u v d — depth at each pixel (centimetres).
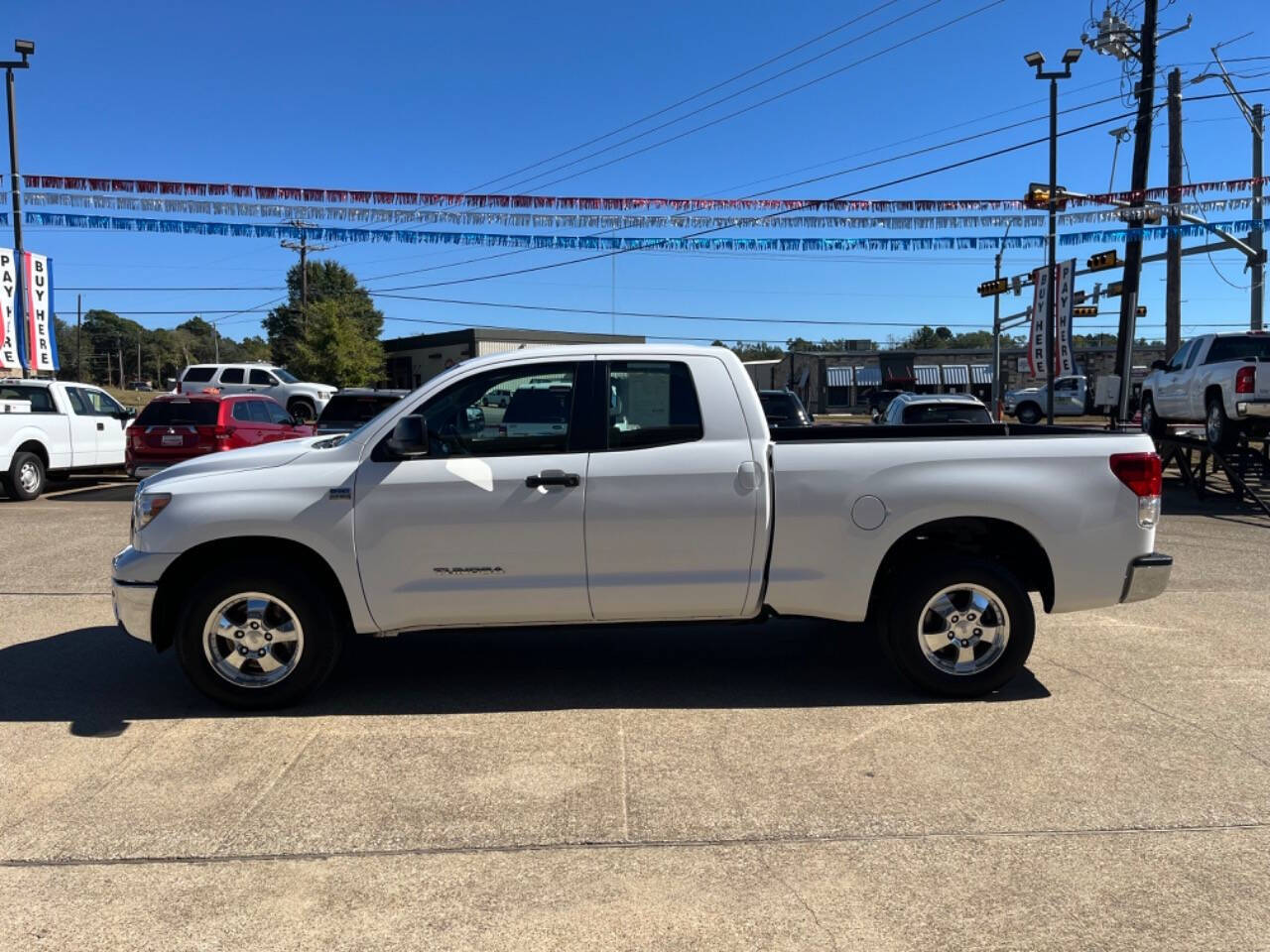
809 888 320
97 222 1176
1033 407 3334
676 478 475
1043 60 1973
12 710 493
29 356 1755
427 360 5681
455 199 1200
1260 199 1313
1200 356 1412
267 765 423
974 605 493
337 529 470
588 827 364
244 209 1188
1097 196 1377
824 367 5859
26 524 1161
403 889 321
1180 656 584
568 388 488
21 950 286
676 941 291
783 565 484
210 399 1377
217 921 302
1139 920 299
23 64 1680
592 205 1234
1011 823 364
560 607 482
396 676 549
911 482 480
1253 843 348
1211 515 1229
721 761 425
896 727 464
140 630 477
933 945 288
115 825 366
